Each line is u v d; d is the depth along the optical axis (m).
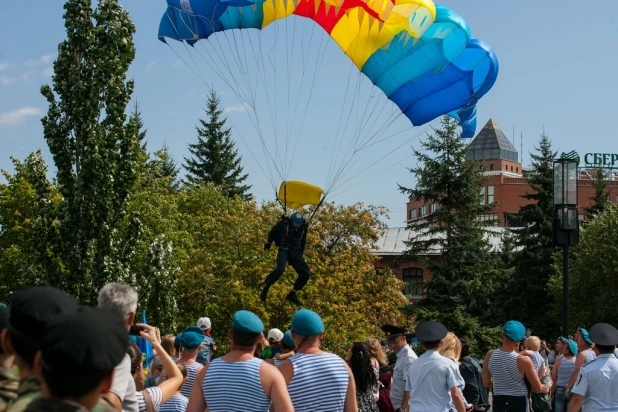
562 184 14.24
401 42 14.30
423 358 8.51
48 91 22.30
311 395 6.26
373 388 9.22
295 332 6.46
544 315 49.22
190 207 50.06
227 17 15.02
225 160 69.69
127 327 5.18
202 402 6.02
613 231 42.28
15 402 3.49
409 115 15.48
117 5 22.36
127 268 23.16
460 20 14.13
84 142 22.08
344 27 14.91
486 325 50.50
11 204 35.25
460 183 42.94
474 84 15.17
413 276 62.19
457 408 8.27
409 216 109.50
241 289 30.31
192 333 8.15
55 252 22.52
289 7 14.73
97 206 22.11
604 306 41.50
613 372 8.48
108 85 21.80
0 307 4.59
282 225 14.18
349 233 36.31
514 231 52.34
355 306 31.41
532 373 9.77
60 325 3.12
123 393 4.86
